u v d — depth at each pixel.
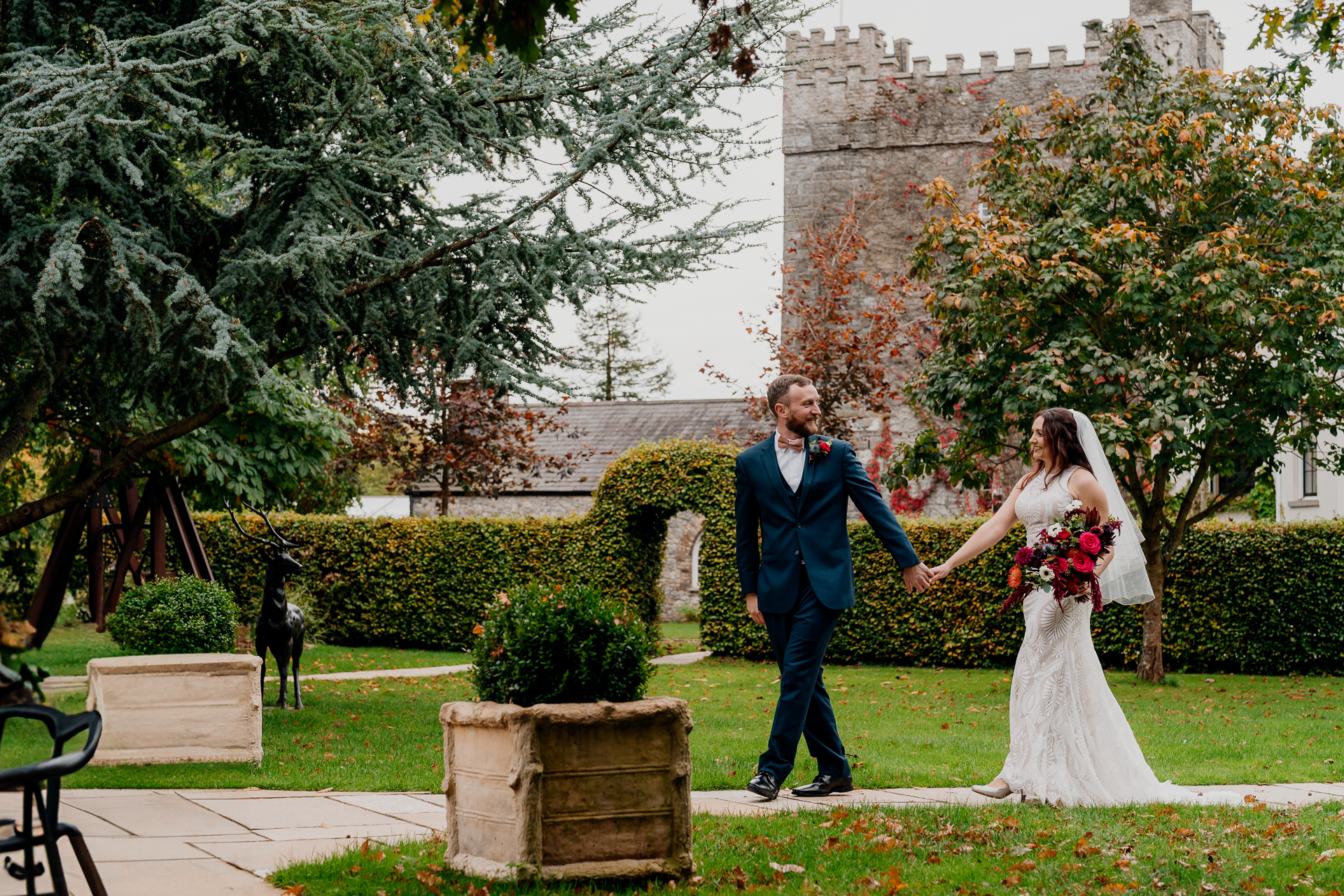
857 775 7.26
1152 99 15.00
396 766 7.77
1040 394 13.05
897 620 17.58
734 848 5.05
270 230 8.61
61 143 7.15
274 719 10.27
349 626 20.69
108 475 9.23
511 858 4.46
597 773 4.55
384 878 4.48
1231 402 13.95
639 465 18.75
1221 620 16.02
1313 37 8.20
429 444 26.69
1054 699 6.34
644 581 19.19
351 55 8.18
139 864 4.69
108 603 15.42
